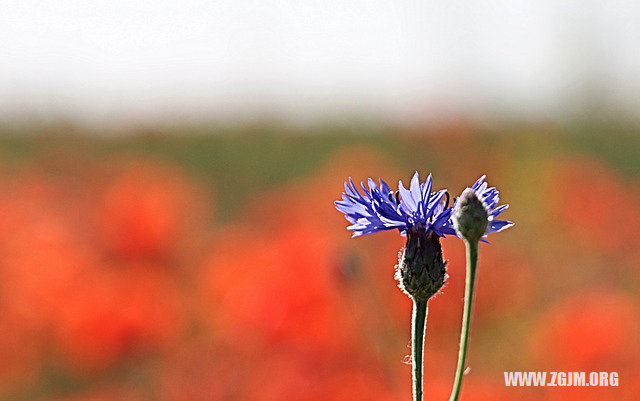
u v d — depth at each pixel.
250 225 1.21
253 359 0.77
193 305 0.89
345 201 0.57
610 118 2.28
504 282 0.92
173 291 0.89
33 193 1.17
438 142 1.78
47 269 0.85
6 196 1.09
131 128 2.29
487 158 1.66
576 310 0.82
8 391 0.85
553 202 1.22
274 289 0.77
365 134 2.36
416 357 0.56
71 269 0.85
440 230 0.57
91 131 2.26
